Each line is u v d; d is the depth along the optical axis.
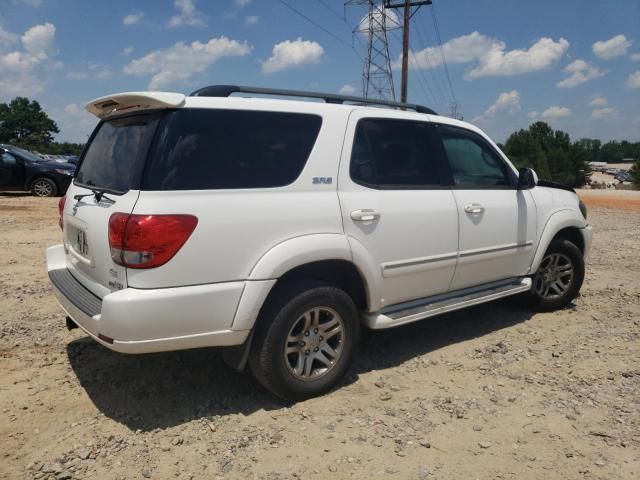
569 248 5.86
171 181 3.26
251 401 3.81
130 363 4.36
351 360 4.00
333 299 3.81
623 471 3.04
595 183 72.12
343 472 3.02
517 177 5.45
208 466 3.06
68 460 3.08
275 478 2.96
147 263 3.15
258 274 3.45
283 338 3.61
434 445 3.29
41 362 4.35
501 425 3.52
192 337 3.31
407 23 31.19
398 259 4.23
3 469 3.00
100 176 3.82
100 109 4.06
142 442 3.28
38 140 95.75
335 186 3.91
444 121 4.87
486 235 4.92
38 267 7.49
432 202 4.47
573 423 3.55
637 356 4.67
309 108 3.93
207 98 3.52
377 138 4.27
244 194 3.48
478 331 5.32
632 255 9.42
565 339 5.10
